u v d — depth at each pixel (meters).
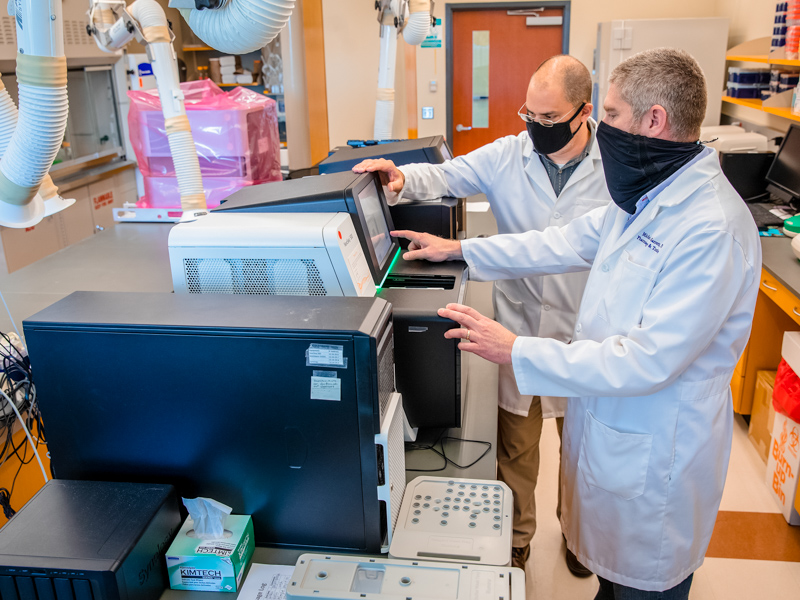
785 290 2.56
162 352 1.01
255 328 0.97
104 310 1.06
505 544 1.04
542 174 1.86
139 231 2.62
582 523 1.43
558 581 2.14
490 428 1.47
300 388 0.99
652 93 1.15
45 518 0.96
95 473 1.10
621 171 1.25
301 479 1.05
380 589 0.95
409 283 1.51
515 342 1.23
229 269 1.28
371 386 0.97
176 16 5.88
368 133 4.33
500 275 1.63
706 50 4.72
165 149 2.70
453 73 5.92
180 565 0.98
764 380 2.80
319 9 4.07
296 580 0.97
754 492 2.60
